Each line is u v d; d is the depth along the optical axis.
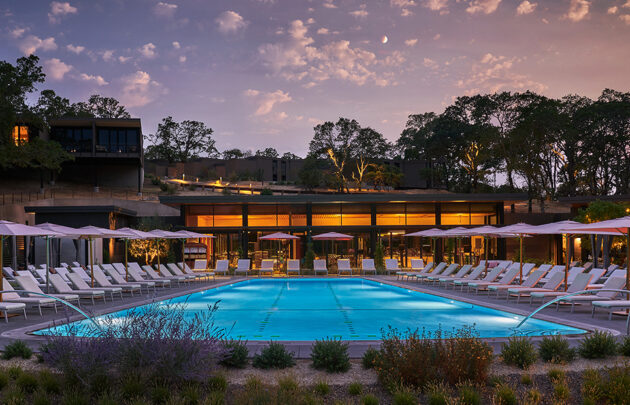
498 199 30.92
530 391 5.65
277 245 31.34
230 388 5.95
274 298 17.23
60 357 5.86
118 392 5.58
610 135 59.78
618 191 62.03
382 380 6.02
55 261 28.88
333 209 31.97
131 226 35.12
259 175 86.75
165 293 17.09
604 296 12.88
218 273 26.20
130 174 52.25
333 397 5.73
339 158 84.06
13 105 34.28
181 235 22.81
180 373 5.70
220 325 11.44
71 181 51.09
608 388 5.65
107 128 48.12
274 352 6.76
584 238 28.16
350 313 13.40
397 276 24.33
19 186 46.00
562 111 63.97
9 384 5.98
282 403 5.30
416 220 32.06
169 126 88.50
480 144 66.94
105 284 15.91
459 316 12.78
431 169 80.50
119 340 6.01
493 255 31.55
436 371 6.20
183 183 66.19
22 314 11.94
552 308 12.83
